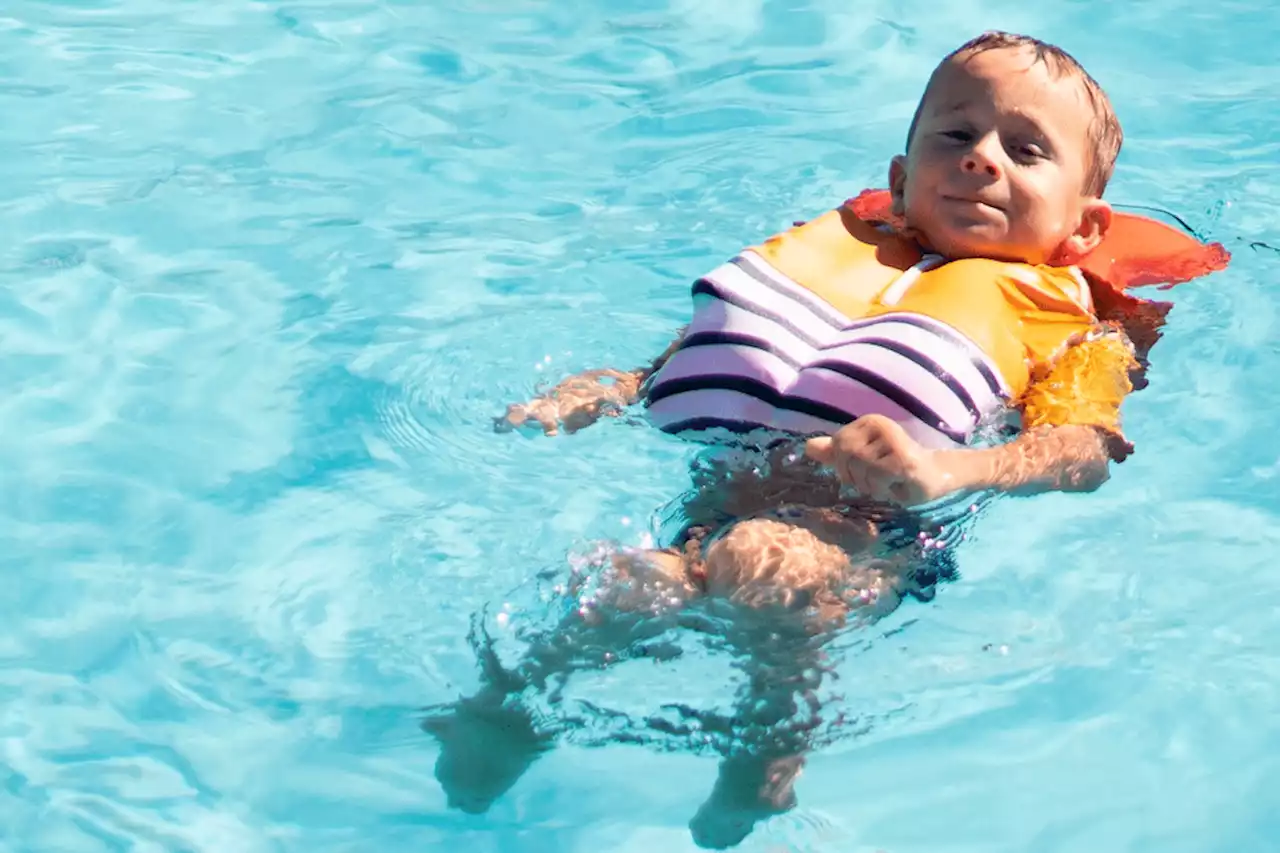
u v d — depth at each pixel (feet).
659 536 11.60
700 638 10.43
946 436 11.56
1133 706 10.64
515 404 13.14
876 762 10.20
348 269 15.99
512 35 21.30
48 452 13.38
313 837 9.91
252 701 10.86
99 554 12.26
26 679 11.09
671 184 17.65
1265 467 12.89
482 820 9.95
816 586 10.46
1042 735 10.42
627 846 9.72
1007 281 12.56
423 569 11.82
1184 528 12.24
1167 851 9.64
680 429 12.12
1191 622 11.32
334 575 11.89
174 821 10.01
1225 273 15.42
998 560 11.84
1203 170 17.60
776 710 10.19
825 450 10.91
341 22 21.61
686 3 22.20
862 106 19.27
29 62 20.36
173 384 14.23
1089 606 11.44
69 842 9.84
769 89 19.76
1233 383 13.85
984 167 12.79
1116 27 21.18
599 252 16.26
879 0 22.04
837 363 11.71
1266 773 10.18
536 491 12.51
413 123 18.98
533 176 17.89
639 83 19.97
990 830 9.76
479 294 15.49
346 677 11.00
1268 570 11.80
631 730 10.16
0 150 18.28
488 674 10.50
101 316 15.17
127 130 18.80
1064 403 12.03
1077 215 13.39
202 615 11.62
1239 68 20.04
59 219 16.88
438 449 13.20
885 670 10.77
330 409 13.82
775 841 9.69
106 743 10.57
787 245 12.75
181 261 16.15
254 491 12.87
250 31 21.36
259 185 17.63
